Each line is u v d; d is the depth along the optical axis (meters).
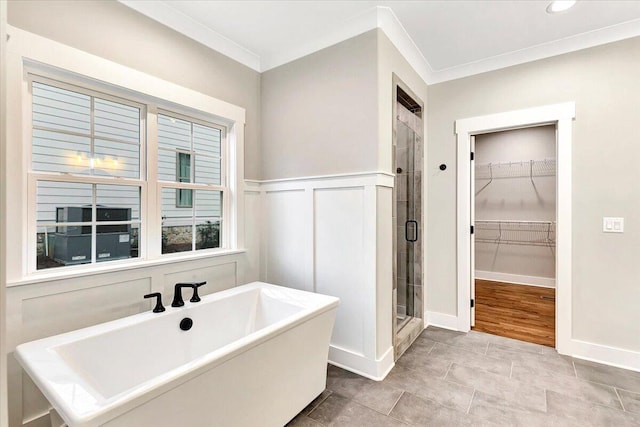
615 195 2.38
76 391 1.07
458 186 3.07
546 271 4.64
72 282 1.73
